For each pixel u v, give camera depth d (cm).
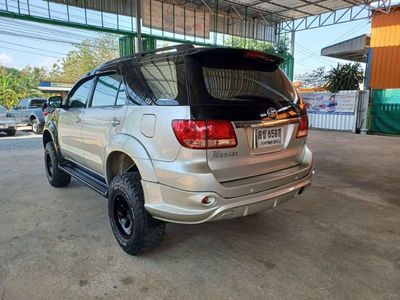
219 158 202
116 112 262
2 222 318
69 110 365
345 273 226
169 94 213
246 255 253
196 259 246
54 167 421
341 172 531
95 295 202
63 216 334
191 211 200
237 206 207
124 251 256
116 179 253
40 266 235
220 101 206
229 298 200
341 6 1418
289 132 246
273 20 1670
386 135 1119
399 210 352
